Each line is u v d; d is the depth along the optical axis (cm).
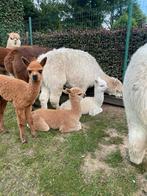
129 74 114
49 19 430
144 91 102
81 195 117
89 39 245
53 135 155
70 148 144
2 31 411
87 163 134
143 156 130
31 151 144
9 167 135
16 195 122
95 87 183
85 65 180
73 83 179
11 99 145
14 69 190
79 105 158
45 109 161
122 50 224
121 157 138
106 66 236
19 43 276
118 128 167
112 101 199
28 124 156
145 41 213
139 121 113
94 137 155
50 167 132
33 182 126
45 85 178
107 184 122
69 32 269
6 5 415
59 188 121
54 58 174
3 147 149
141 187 121
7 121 177
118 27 238
